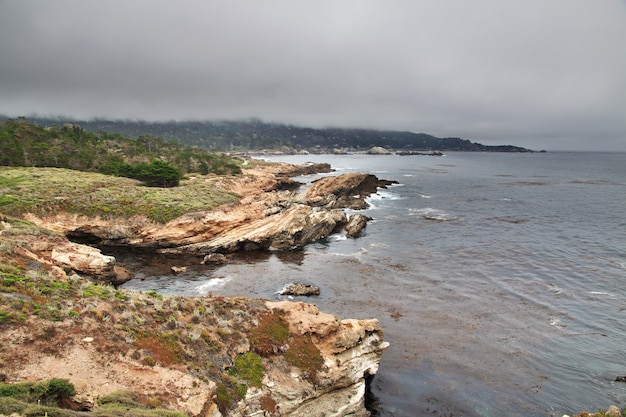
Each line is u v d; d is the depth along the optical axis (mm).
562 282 45344
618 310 38312
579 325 35625
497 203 99562
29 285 22703
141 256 55094
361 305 39688
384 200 102938
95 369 17875
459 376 28797
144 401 16828
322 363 24359
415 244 61594
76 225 55531
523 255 55656
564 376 28844
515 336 33844
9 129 93875
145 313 23000
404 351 31672
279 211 72938
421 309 38750
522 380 28406
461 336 33844
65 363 17656
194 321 23797
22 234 40156
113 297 23875
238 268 51062
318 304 39938
